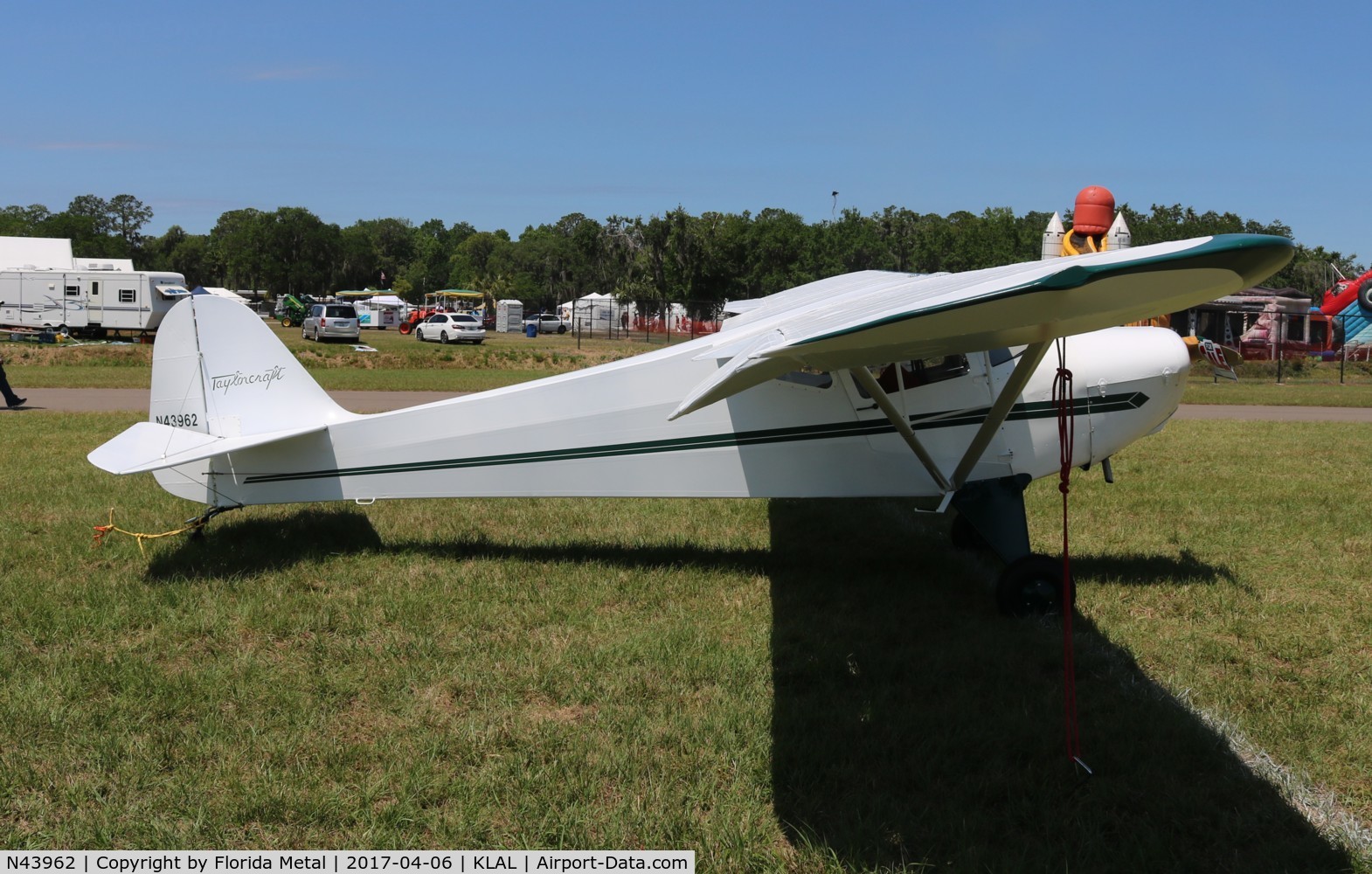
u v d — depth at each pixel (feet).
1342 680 15.38
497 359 90.38
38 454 34.76
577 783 11.98
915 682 15.30
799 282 180.14
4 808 11.59
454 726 13.56
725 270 175.73
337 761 12.55
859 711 14.16
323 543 22.95
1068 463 14.67
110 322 114.93
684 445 20.80
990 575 21.43
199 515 25.27
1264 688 15.08
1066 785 12.12
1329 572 21.38
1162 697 14.71
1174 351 20.86
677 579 20.70
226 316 21.40
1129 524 26.08
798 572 21.52
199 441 21.06
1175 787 12.05
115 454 20.13
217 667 15.48
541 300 315.99
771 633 17.44
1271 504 28.40
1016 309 11.16
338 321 132.57
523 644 16.74
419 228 533.96
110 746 12.78
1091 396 20.58
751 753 12.78
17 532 23.59
